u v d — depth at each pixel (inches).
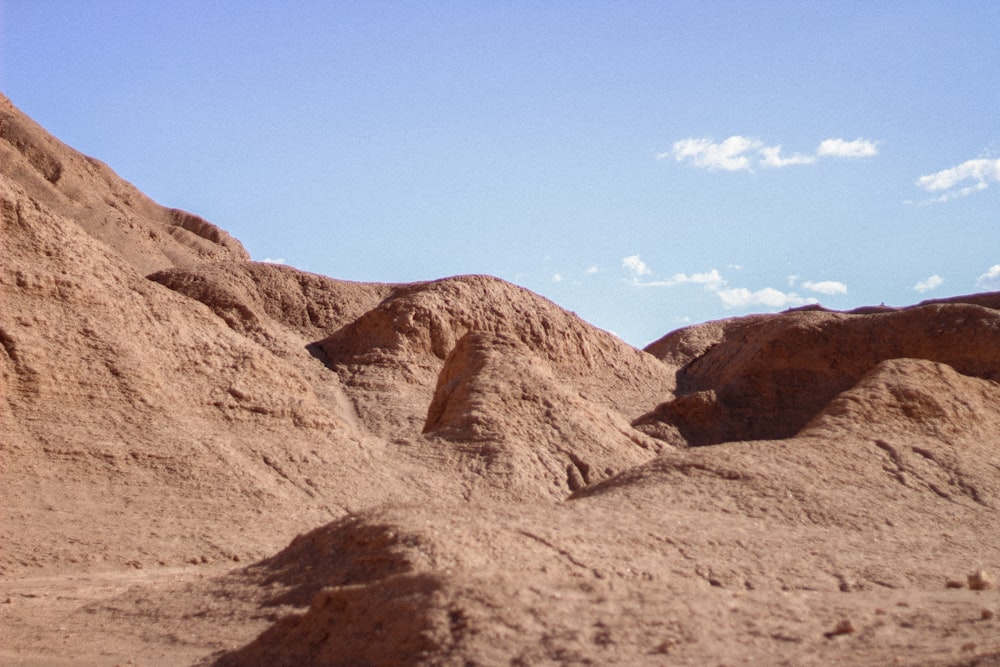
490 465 1418.6
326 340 2635.3
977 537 805.2
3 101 4626.0
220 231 5014.8
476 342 1704.0
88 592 861.8
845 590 597.3
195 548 1113.4
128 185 4950.8
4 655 578.9
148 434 1327.5
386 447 1519.4
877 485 899.4
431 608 416.5
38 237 1491.1
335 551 624.1
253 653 454.9
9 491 1151.6
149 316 1544.0
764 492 824.3
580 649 398.0
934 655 374.6
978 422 1145.4
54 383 1321.4
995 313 2129.7
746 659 396.5
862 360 2196.1
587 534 633.0
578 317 2864.2
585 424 1545.3
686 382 2832.2
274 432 1476.4
